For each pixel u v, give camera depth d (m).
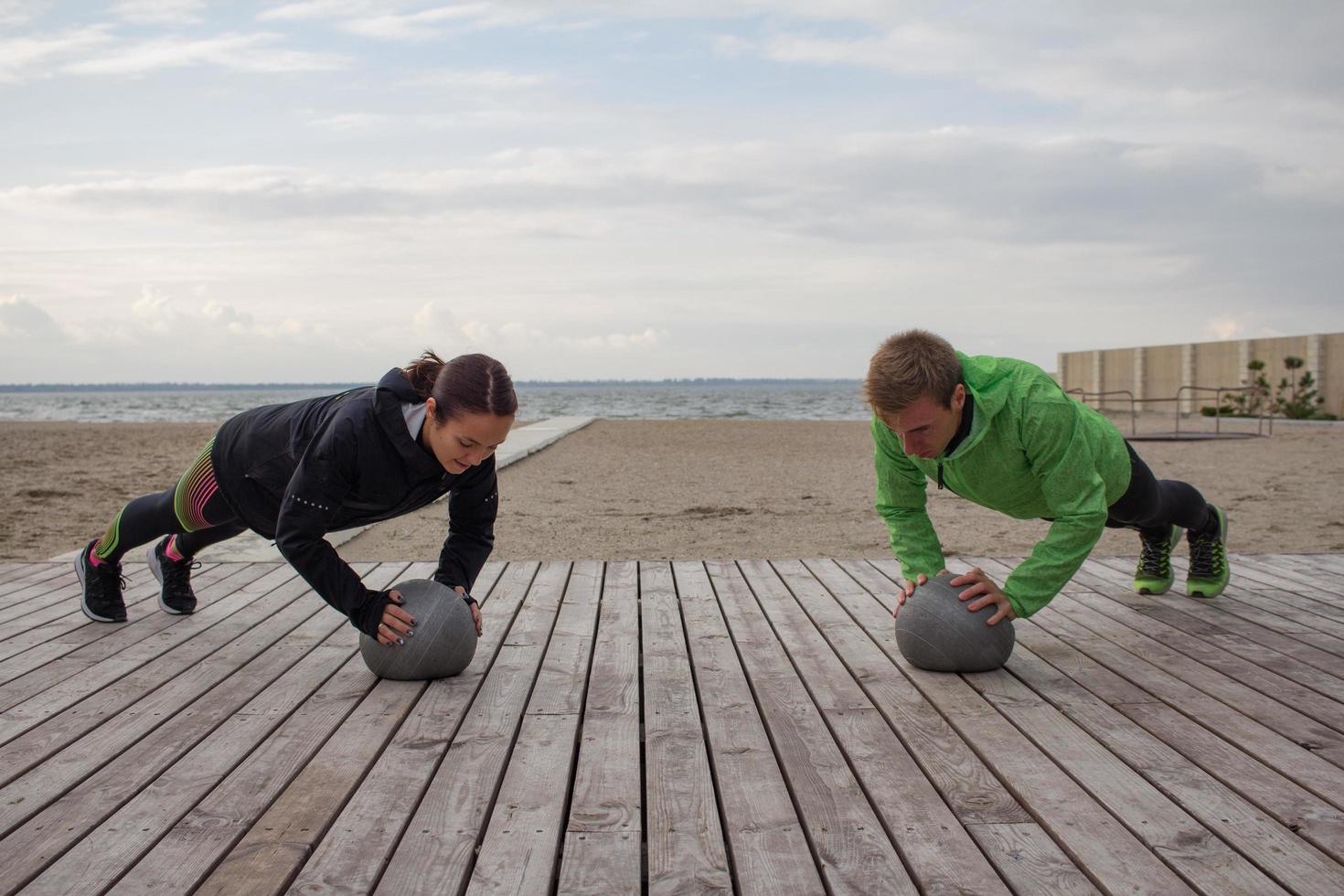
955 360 3.29
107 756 2.89
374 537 7.75
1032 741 3.00
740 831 2.40
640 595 5.03
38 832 2.41
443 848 2.31
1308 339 25.72
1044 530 8.01
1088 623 4.46
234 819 2.47
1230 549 6.99
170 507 4.02
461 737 3.04
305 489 3.28
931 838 2.36
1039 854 2.28
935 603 3.68
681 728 3.14
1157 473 11.96
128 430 25.45
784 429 22.64
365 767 2.80
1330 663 3.81
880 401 3.23
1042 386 3.52
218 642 4.16
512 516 8.75
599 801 2.58
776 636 4.23
